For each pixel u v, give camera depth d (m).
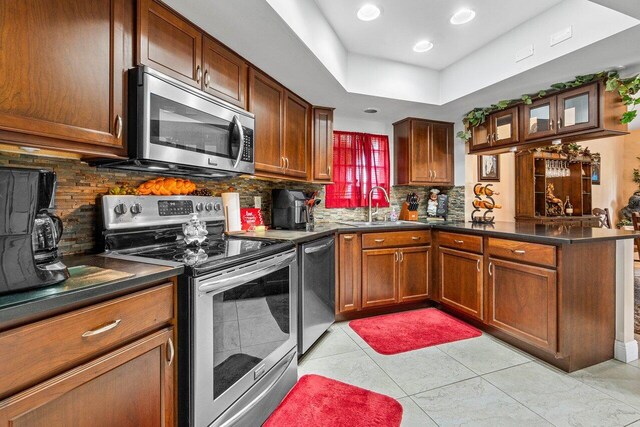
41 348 0.78
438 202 3.81
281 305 1.75
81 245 1.47
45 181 0.92
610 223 5.49
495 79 2.51
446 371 2.01
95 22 1.19
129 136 1.33
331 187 3.53
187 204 1.89
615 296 2.18
